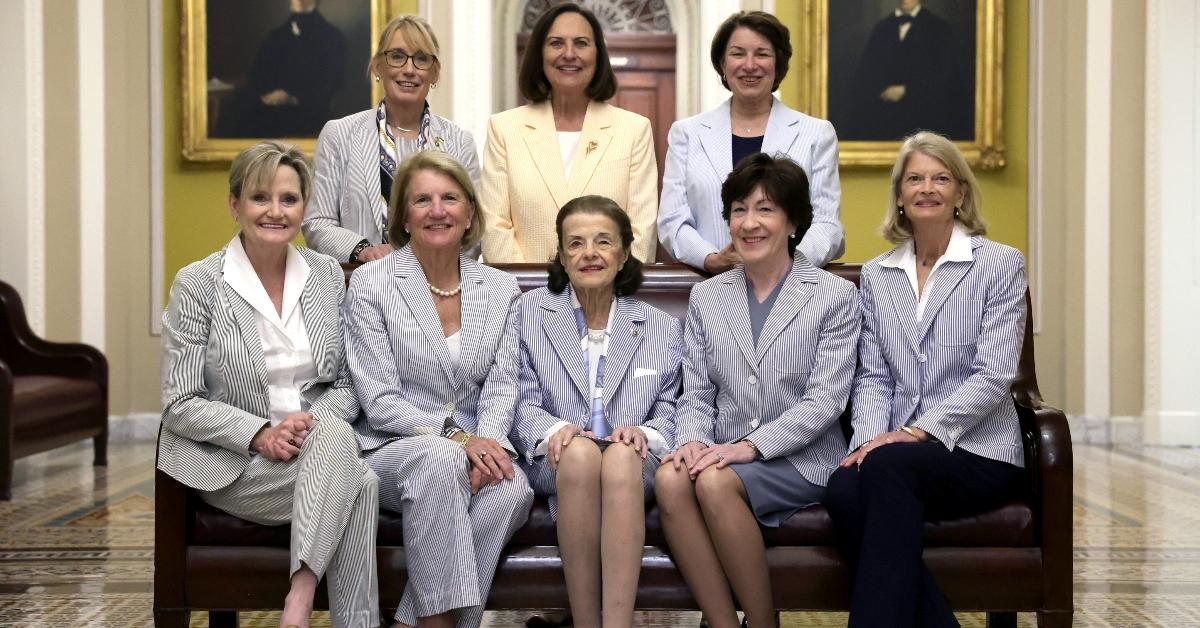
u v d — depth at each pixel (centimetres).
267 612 370
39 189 705
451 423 297
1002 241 775
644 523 281
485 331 309
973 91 762
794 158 369
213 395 296
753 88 372
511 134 393
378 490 283
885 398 307
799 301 307
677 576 286
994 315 301
